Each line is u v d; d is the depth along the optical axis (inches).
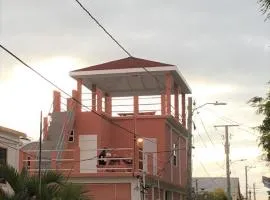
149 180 1266.0
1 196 573.3
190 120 1331.2
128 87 1620.3
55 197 608.7
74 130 1393.9
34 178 607.8
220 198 3309.5
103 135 1412.4
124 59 1502.2
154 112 1489.9
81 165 1353.3
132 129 1462.8
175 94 1615.4
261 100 928.3
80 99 1416.1
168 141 1513.3
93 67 1482.5
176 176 1636.3
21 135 1133.1
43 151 1165.7
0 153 1049.5
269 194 1731.1
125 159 1215.6
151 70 1450.5
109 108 1499.8
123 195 1162.6
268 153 967.0
